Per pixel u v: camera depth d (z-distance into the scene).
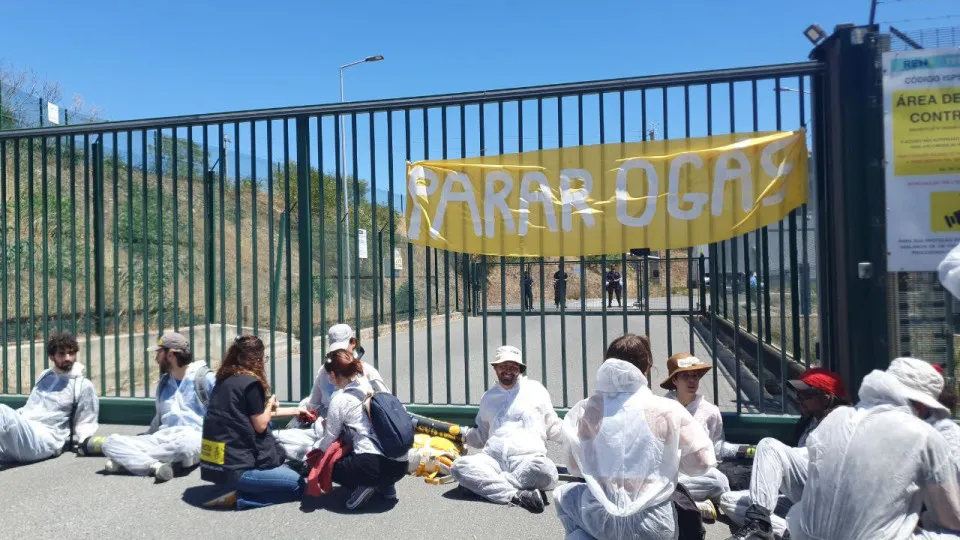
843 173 5.17
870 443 2.74
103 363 6.96
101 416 6.89
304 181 6.50
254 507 4.57
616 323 18.02
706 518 4.21
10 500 4.75
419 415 5.98
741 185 5.57
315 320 14.07
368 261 16.84
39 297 9.05
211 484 5.10
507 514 4.38
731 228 5.59
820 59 5.53
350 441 4.48
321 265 6.52
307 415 5.29
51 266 9.31
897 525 2.69
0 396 7.08
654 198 5.71
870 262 5.08
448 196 6.17
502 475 4.63
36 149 10.48
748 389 8.50
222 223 6.56
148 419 6.77
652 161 5.72
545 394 4.97
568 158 5.90
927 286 4.99
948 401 3.41
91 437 5.83
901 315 5.03
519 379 4.94
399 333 15.59
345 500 4.68
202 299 11.84
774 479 3.48
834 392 4.09
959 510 2.72
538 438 4.79
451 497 4.71
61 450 5.85
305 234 6.51
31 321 7.02
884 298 5.05
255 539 4.03
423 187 6.23
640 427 3.10
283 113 6.46
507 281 25.66
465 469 4.66
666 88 5.71
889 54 5.07
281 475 4.61
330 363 4.61
